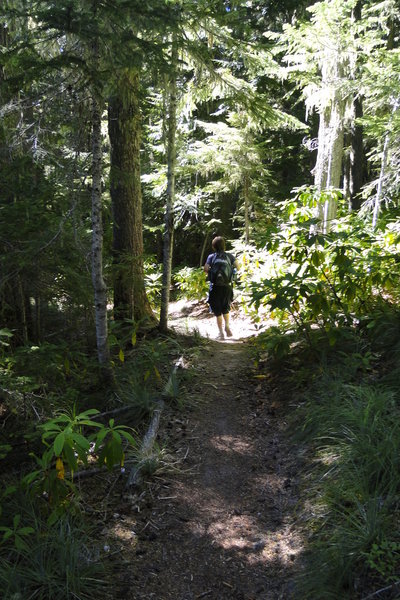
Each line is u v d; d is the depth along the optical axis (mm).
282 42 8688
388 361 4535
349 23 7734
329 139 8930
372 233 6426
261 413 4820
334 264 5137
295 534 3057
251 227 11734
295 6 11352
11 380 3576
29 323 5441
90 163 4531
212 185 11297
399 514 2752
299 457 3818
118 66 4125
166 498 3545
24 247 4562
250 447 4230
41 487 2898
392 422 3463
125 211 7090
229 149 10273
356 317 5254
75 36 3943
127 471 3826
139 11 3883
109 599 2598
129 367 5773
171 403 5008
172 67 4301
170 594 2693
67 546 2787
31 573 2602
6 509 3111
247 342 7262
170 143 6703
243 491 3633
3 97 4078
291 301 5152
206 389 5434
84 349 5695
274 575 2797
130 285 7008
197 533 3197
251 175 10969
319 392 4430
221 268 7469
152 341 6605
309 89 9000
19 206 4477
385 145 7676
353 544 2625
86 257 4707
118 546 3016
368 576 2465
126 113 6598
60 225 4367
